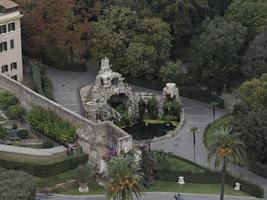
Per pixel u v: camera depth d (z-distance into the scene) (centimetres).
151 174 17038
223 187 15500
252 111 18850
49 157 16825
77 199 15875
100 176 16762
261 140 17975
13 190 14562
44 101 18612
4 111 19088
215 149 15075
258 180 17925
